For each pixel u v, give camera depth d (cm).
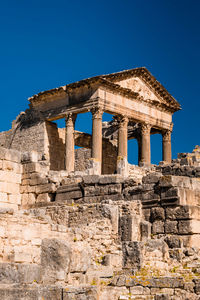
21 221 2000
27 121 6800
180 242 2205
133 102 6669
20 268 1523
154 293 1616
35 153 3266
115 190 2714
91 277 1677
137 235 2361
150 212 2469
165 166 3117
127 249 1852
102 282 1659
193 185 2505
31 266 1554
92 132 6084
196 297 1571
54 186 3091
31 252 1958
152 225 2420
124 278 1653
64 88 6369
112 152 7038
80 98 6281
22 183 3244
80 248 1691
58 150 6638
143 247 1853
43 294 1430
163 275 1723
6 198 3156
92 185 2855
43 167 3247
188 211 2336
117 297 1608
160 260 1928
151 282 1633
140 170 3181
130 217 2356
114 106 6347
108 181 2769
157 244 1961
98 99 6116
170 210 2394
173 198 2395
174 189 2405
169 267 1902
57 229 2109
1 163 3167
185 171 2878
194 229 2328
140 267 1805
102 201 2581
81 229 2192
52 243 1596
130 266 1828
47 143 6512
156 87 7019
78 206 2608
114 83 6291
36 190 3172
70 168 6144
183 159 3266
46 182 3128
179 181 2445
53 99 6550
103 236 2272
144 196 2527
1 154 3175
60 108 6431
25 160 3262
